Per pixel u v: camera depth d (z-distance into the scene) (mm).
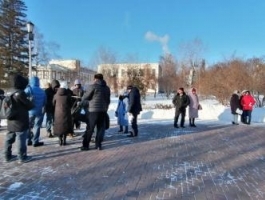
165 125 13047
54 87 9266
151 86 45219
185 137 10109
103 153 7453
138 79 29672
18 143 6367
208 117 16109
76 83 9953
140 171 6027
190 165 6609
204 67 38906
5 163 6363
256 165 6801
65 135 8250
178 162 6824
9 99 6195
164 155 7438
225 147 8633
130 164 6520
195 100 12828
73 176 5594
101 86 7676
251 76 23469
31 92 7723
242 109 14164
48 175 5617
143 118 15727
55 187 5012
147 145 8586
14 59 38469
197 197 4766
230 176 5926
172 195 4812
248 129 12422
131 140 9297
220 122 14656
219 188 5223
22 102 6285
